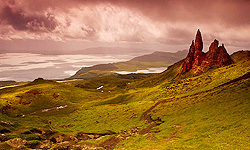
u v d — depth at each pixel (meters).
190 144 39.91
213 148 34.31
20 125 69.44
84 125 103.75
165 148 40.28
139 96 174.38
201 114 66.69
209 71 172.88
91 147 51.31
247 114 47.88
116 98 187.12
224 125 45.81
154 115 90.88
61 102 189.50
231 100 68.62
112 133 72.94
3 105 164.12
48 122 98.69
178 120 69.38
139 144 49.31
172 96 132.12
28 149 44.25
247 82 83.62
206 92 103.69
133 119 96.31
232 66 148.25
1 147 42.78
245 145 31.69
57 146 47.56
